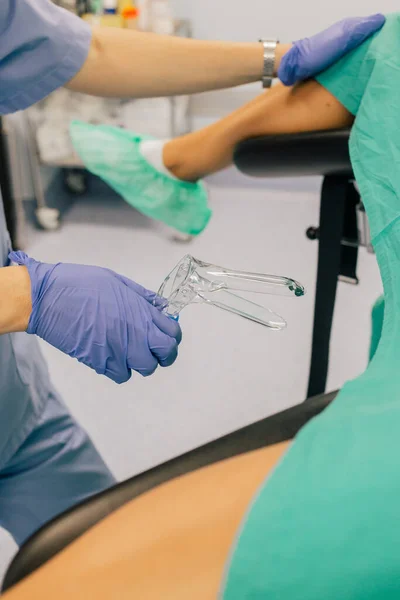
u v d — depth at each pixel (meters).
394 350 0.53
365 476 0.35
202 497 0.37
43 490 1.04
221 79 0.94
